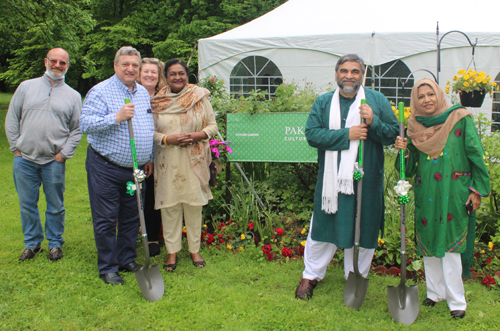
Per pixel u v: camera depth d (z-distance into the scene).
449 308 2.83
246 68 8.30
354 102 2.88
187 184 3.39
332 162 2.89
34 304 2.95
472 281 3.23
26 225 3.68
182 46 15.18
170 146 3.36
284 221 4.12
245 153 4.08
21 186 3.61
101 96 3.11
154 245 3.93
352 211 2.86
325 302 2.99
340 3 8.77
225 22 16.36
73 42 11.27
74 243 4.10
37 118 3.49
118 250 3.53
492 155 3.72
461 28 7.12
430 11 7.85
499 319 2.72
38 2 10.59
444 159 2.68
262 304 2.97
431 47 7.21
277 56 7.99
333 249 3.12
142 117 3.25
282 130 3.99
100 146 3.16
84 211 5.18
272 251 3.78
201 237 4.04
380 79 7.84
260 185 4.49
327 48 7.64
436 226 2.73
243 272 3.46
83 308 2.88
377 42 7.37
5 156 8.66
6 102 21.92
